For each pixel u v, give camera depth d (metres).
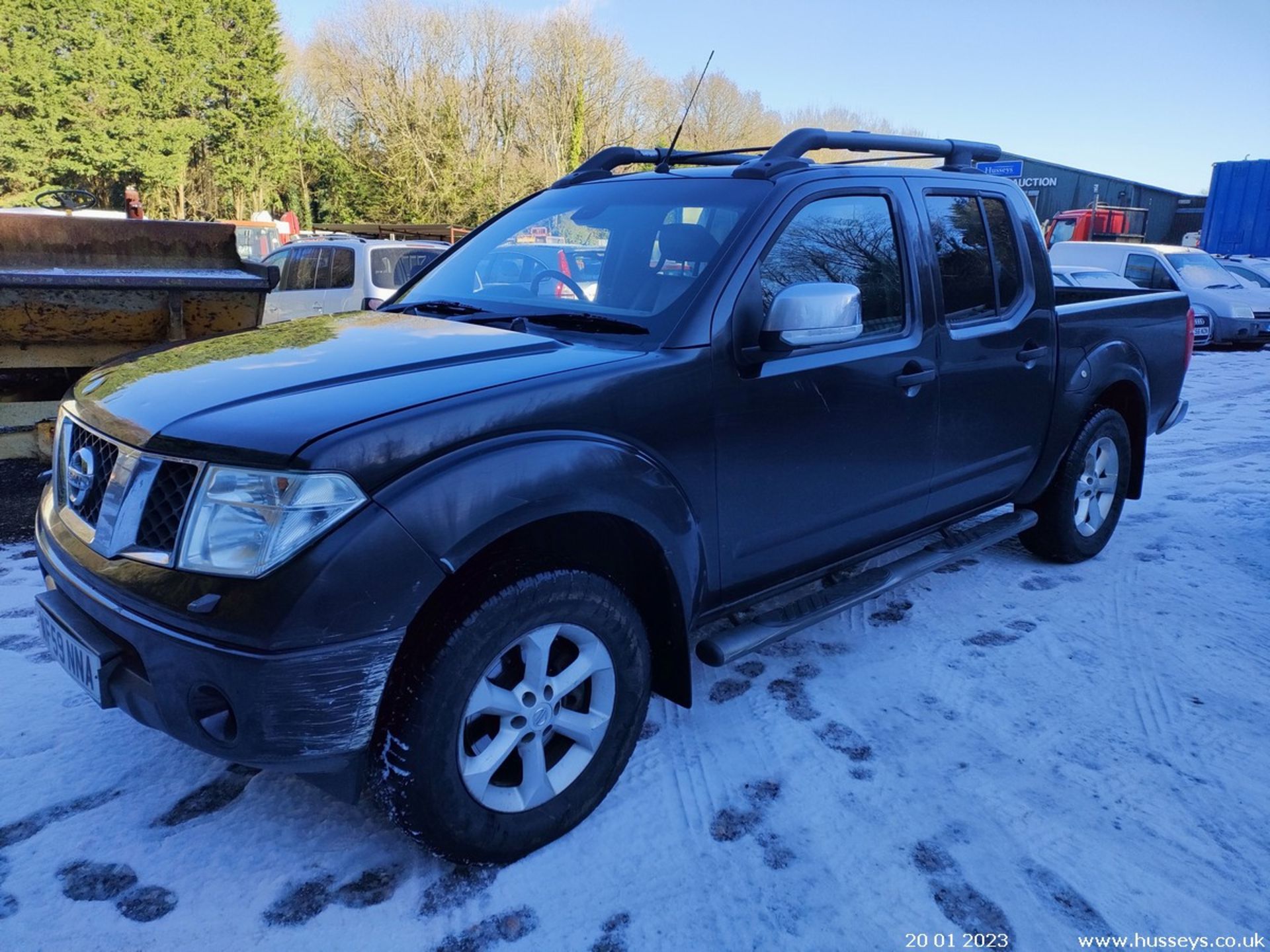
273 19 39.97
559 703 2.38
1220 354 14.96
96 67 34.31
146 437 2.14
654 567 2.55
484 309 3.08
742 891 2.28
